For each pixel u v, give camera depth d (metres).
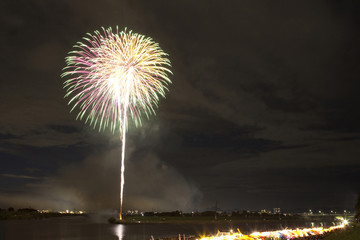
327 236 78.06
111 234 104.19
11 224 163.62
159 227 147.50
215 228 148.38
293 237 80.00
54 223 176.00
